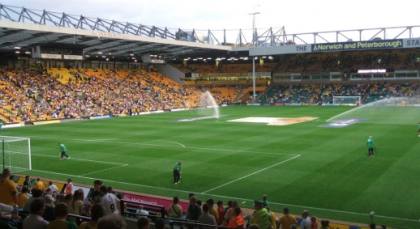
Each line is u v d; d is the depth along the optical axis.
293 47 92.81
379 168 29.17
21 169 31.88
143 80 104.06
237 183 26.52
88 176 29.50
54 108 72.25
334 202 22.09
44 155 37.25
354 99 92.75
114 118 72.38
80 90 84.31
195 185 26.41
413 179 26.02
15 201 12.72
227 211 14.56
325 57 107.81
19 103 69.75
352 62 102.69
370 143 33.53
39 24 58.75
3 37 63.72
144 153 37.31
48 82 82.56
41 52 74.19
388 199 22.27
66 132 53.34
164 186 26.42
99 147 41.03
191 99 100.75
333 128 51.31
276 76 108.81
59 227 7.58
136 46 84.25
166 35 88.94
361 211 20.56
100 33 68.00
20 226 9.65
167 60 116.69
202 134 48.56
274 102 99.44
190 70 118.06
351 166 30.02
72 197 13.68
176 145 41.09
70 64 95.62
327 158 33.00
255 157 34.25
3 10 62.38
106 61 104.94
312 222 14.38
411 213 20.09
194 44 87.62
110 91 89.50
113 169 31.45
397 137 42.72
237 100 105.25
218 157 34.66
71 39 69.44
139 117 73.06
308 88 103.06
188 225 12.18
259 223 13.00
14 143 43.41
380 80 98.31
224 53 101.38
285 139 43.28
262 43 107.25
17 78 79.31
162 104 91.25
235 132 49.66
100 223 5.46
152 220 13.21
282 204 22.05
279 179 27.09
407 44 82.12
